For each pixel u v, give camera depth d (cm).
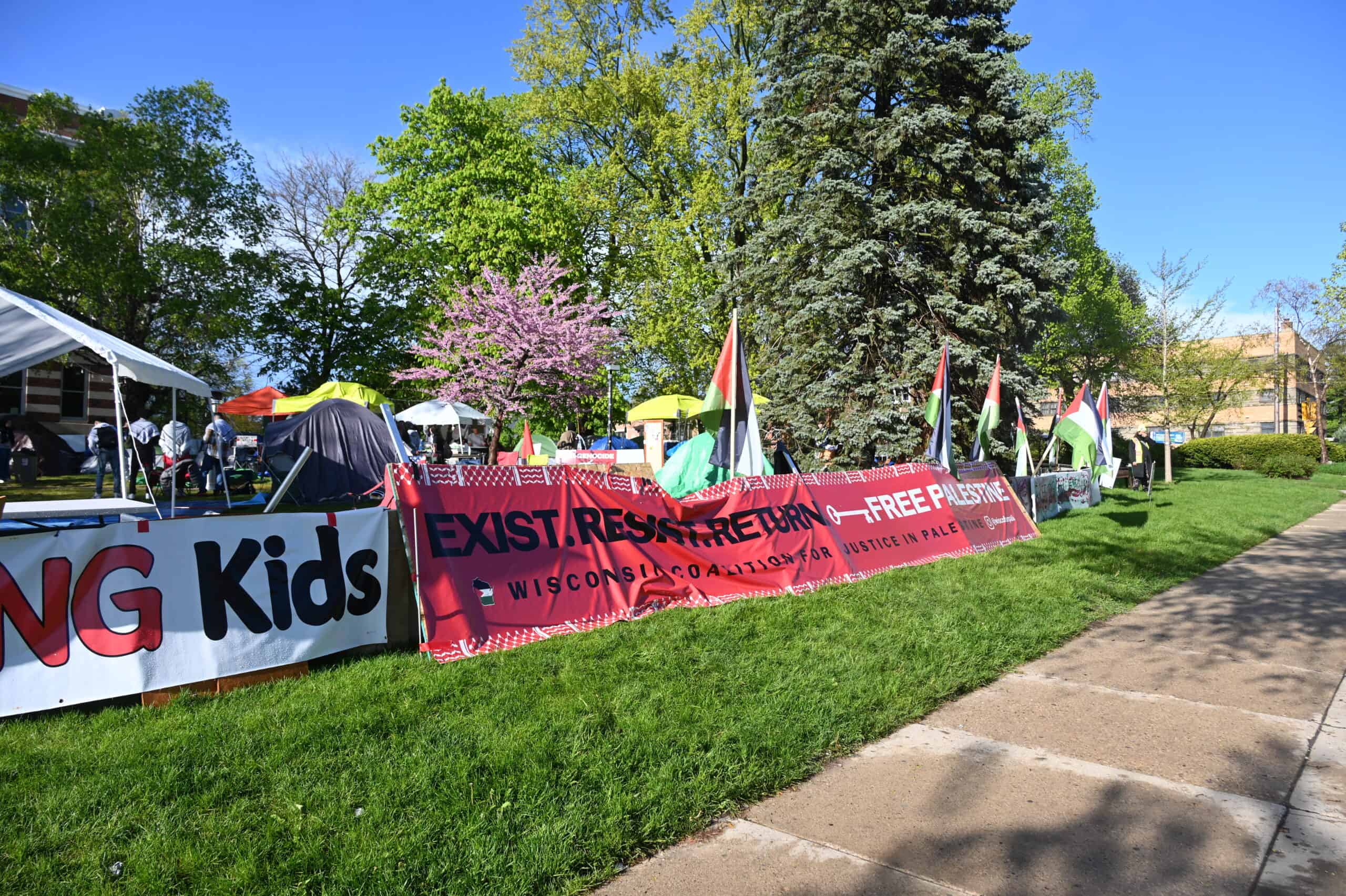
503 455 2334
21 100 2959
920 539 944
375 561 552
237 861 284
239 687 471
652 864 297
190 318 2467
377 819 312
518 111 2958
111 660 439
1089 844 311
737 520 764
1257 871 291
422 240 2894
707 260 2648
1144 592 778
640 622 616
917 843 311
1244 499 1769
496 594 569
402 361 3119
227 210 2542
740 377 847
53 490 1694
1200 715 454
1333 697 484
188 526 476
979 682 506
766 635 584
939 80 1647
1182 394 3569
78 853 291
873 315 1574
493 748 378
